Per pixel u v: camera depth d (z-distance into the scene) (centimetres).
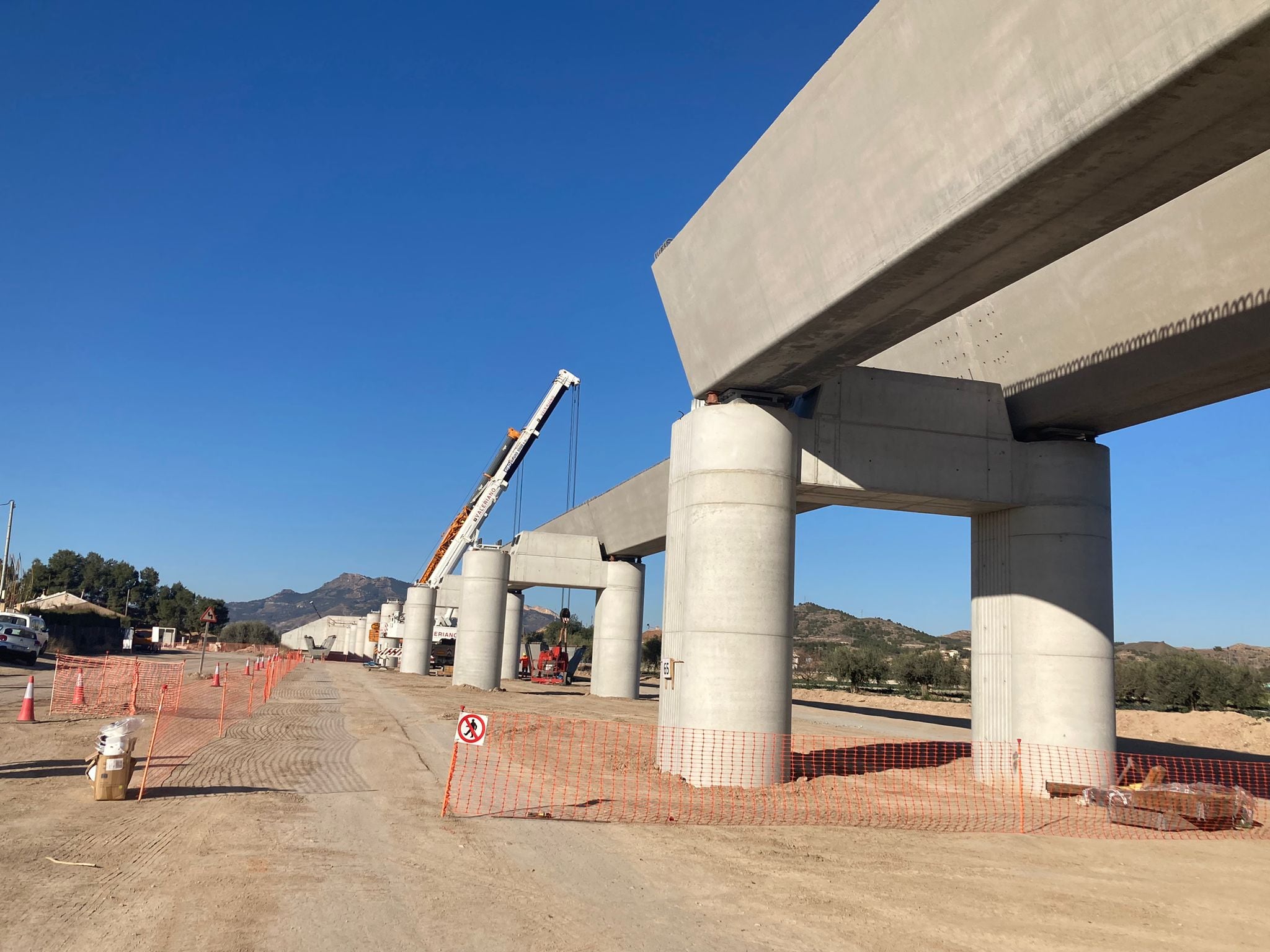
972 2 859
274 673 4097
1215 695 4581
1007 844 1116
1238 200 1141
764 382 1559
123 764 1109
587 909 740
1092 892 888
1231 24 650
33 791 1141
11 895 698
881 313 1206
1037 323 1564
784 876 884
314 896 731
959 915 780
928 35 922
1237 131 770
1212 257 1213
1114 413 1555
